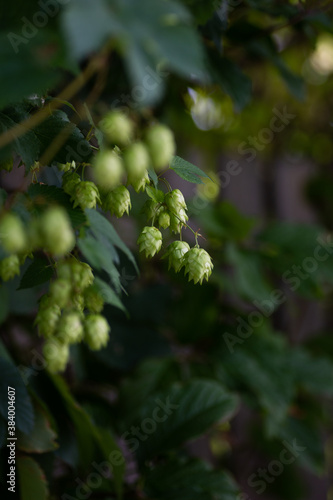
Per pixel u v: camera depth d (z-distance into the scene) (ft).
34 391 3.51
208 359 4.78
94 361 4.50
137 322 4.57
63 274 2.82
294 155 8.07
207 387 4.05
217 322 4.92
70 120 2.98
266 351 4.81
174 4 2.23
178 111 5.00
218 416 3.95
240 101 3.93
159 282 4.80
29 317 4.17
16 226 2.47
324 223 8.18
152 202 2.94
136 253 4.49
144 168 2.66
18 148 2.81
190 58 2.20
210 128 6.39
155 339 4.57
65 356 3.14
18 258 2.81
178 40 2.20
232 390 4.84
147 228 2.91
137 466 3.84
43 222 2.48
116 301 3.00
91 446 3.61
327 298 7.97
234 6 3.98
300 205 8.22
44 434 3.35
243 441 6.62
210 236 4.97
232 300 6.70
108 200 2.83
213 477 3.76
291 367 5.09
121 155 2.72
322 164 8.47
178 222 2.92
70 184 2.82
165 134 2.61
